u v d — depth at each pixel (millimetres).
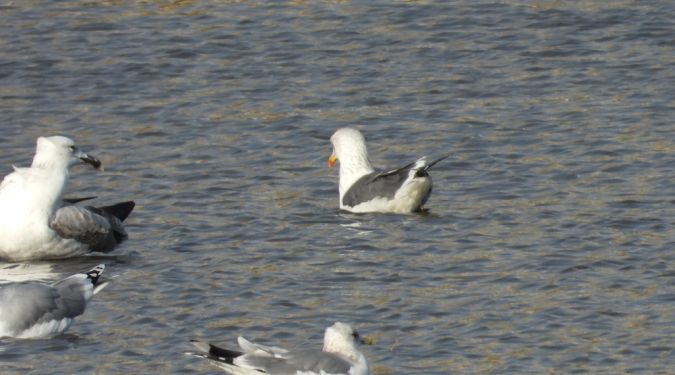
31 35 31297
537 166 23594
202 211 21969
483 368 15562
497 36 30516
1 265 20203
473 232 20500
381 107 27078
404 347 16203
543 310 17266
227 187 23141
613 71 28328
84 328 17047
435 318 17094
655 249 19422
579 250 19484
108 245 20469
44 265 20172
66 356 16078
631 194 21938
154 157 24688
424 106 27016
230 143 25359
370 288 18219
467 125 25891
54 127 26406
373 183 21781
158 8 32969
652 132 24953
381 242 20156
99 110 27312
